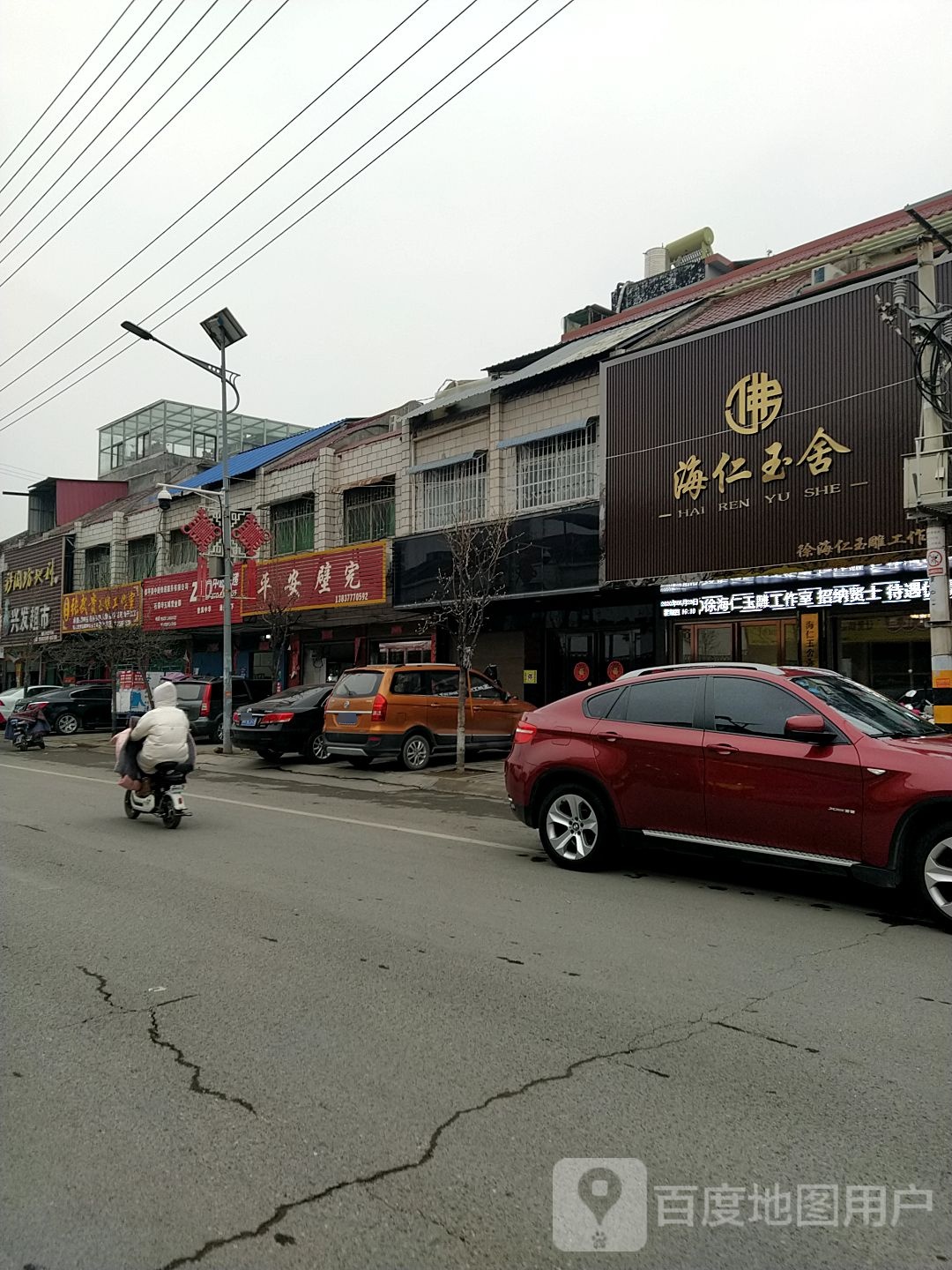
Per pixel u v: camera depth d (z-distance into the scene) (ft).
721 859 22.08
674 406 47.67
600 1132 10.55
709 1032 13.46
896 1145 10.30
